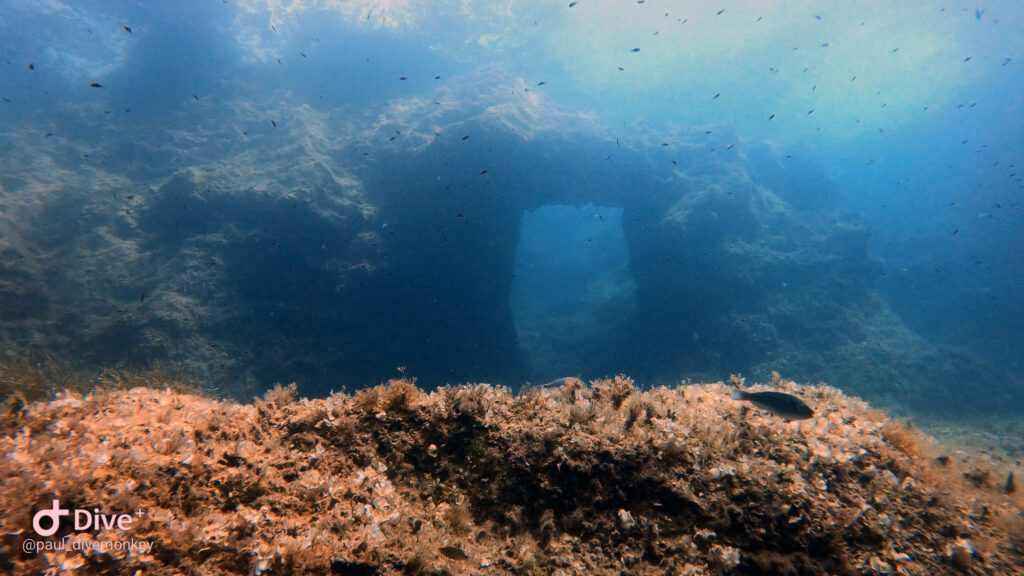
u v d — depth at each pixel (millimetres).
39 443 2033
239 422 2525
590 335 23219
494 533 2229
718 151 21188
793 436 3045
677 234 18562
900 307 30031
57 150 16969
